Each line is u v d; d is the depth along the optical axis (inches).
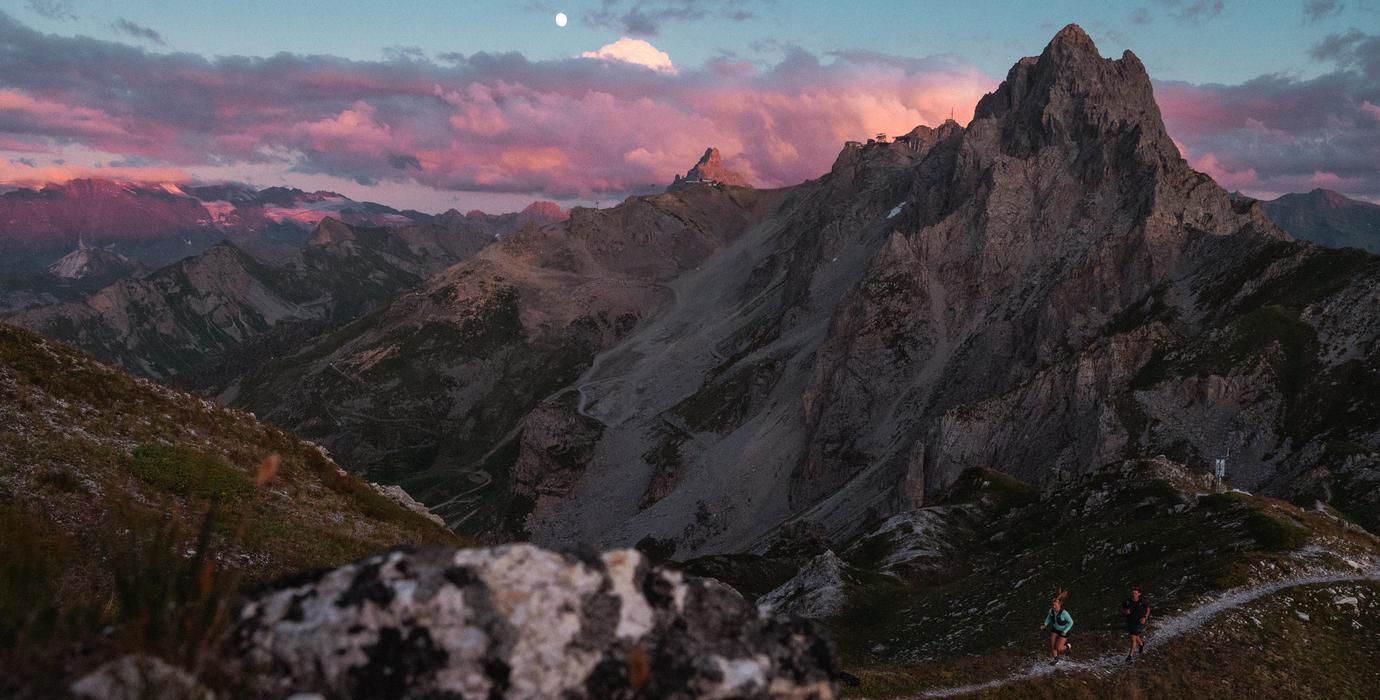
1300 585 1588.3
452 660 211.6
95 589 523.8
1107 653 1331.2
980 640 1843.0
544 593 227.0
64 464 888.3
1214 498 2413.9
